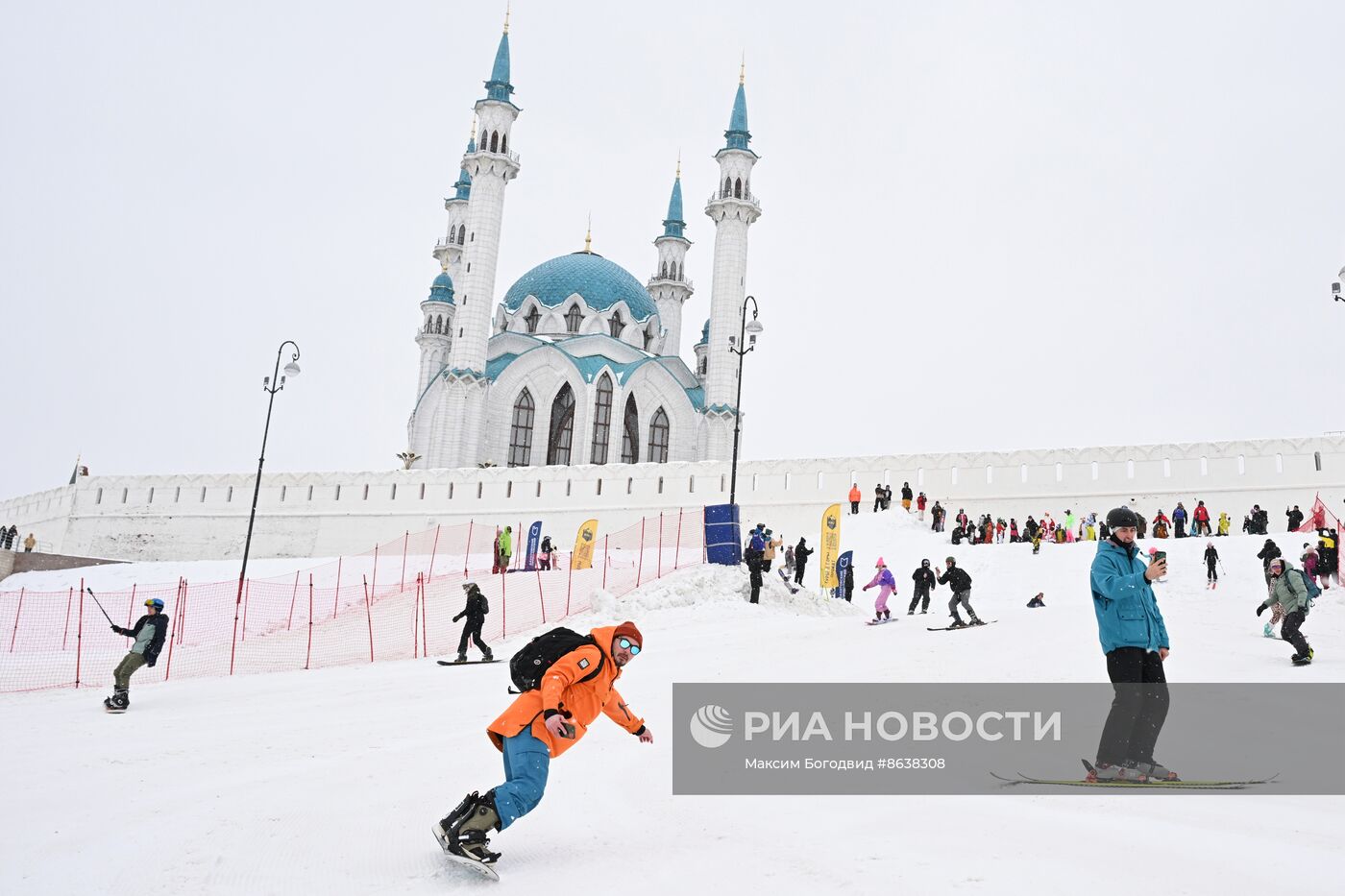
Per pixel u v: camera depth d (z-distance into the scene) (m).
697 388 74.69
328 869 6.17
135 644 14.74
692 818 7.11
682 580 27.45
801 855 5.89
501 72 70.88
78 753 10.79
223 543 59.97
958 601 20.41
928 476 51.31
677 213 89.88
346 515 59.12
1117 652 7.28
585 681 6.24
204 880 6.03
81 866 6.43
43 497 65.88
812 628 22.19
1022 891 4.88
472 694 15.05
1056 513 49.06
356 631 25.58
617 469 56.38
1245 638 17.56
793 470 53.50
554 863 6.05
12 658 24.81
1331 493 45.44
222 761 10.19
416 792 8.44
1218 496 47.06
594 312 74.25
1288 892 4.62
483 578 32.25
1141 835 5.74
